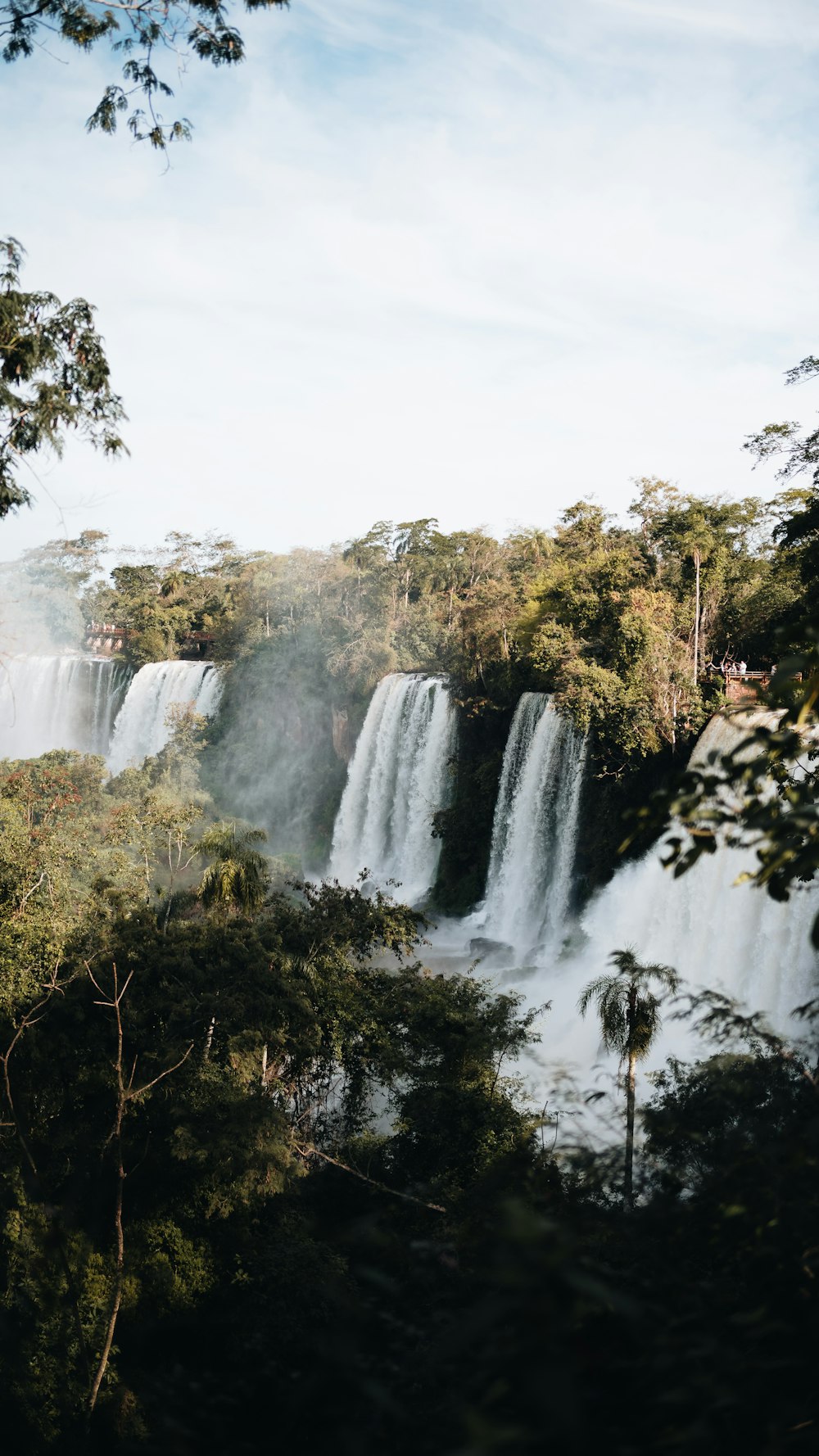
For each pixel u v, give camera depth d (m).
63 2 11.20
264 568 89.69
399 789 64.31
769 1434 2.85
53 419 12.02
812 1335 3.26
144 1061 23.78
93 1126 23.47
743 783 4.09
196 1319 20.70
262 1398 5.35
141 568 129.75
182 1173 22.06
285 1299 18.95
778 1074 6.00
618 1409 3.30
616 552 52.50
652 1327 3.26
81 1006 24.48
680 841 4.15
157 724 88.00
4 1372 20.22
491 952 48.28
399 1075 25.62
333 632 76.31
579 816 47.50
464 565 89.81
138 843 46.88
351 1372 3.50
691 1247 4.29
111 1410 19.16
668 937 38.12
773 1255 3.92
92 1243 21.67
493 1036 25.86
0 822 34.78
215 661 90.06
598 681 44.00
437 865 60.91
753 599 49.69
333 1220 22.16
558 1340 2.45
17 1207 22.08
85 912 27.83
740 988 32.84
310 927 28.42
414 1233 19.20
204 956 26.55
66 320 12.03
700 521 54.00
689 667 45.38
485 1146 21.86
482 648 57.75
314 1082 26.83
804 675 4.02
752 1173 4.25
